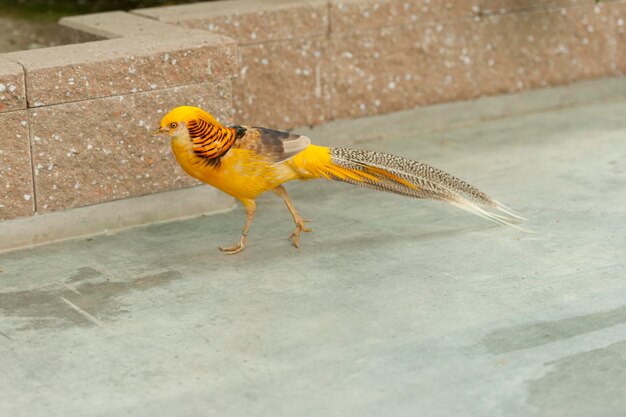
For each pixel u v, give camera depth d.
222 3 11.84
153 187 10.02
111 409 6.68
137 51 9.57
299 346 7.48
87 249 9.47
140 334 7.74
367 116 12.59
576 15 13.59
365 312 8.02
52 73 9.17
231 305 8.21
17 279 8.81
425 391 6.81
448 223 9.91
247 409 6.64
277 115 11.98
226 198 10.45
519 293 8.29
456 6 12.72
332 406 6.65
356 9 12.08
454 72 13.01
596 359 7.19
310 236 9.67
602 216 9.98
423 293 8.34
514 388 6.83
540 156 11.89
